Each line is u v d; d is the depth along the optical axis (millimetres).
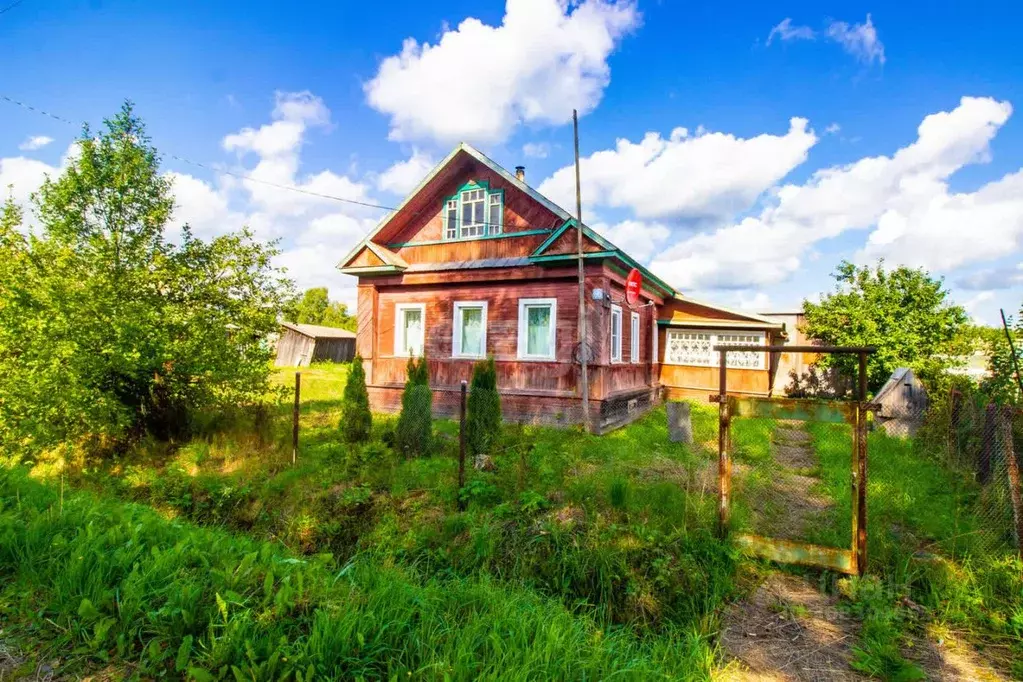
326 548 5730
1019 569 4414
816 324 17766
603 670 3037
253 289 10578
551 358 12086
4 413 7438
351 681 2604
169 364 9031
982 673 3445
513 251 12664
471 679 2744
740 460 8633
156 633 2883
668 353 18562
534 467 7223
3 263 8109
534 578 4617
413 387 8758
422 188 13359
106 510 4695
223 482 7301
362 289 14297
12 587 3328
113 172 9492
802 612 4199
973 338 11203
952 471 7414
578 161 11148
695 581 4406
